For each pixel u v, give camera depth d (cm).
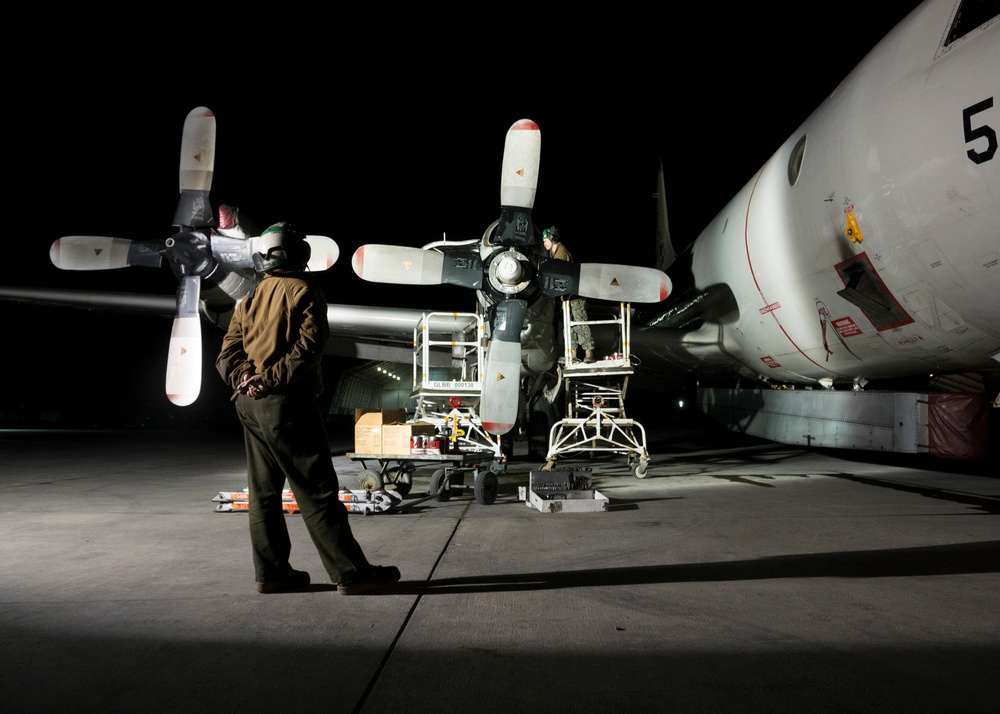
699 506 587
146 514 562
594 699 200
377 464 1023
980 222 516
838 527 480
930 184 548
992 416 837
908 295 626
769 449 1322
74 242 708
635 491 697
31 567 375
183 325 689
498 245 712
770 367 1012
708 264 1117
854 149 639
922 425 849
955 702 195
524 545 432
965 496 632
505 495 699
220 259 691
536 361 899
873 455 1167
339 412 2750
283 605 301
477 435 798
